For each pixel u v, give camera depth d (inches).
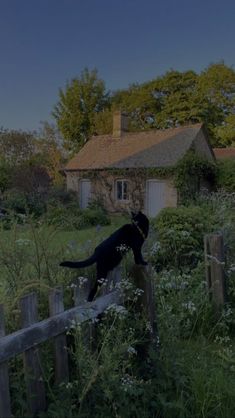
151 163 858.8
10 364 81.0
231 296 157.3
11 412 76.0
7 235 115.8
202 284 149.6
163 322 112.6
